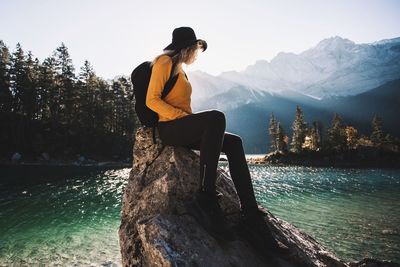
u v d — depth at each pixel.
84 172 60.88
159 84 3.19
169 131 3.36
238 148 3.34
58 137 85.00
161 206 3.34
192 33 3.38
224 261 2.77
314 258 3.70
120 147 93.69
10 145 79.50
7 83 83.25
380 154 109.50
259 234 3.17
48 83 88.62
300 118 131.75
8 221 23.11
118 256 15.98
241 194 3.27
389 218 24.67
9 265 14.79
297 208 28.98
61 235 19.66
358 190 41.50
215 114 3.08
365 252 16.92
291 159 114.94
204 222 2.95
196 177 3.54
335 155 111.00
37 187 40.38
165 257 2.56
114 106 103.81
